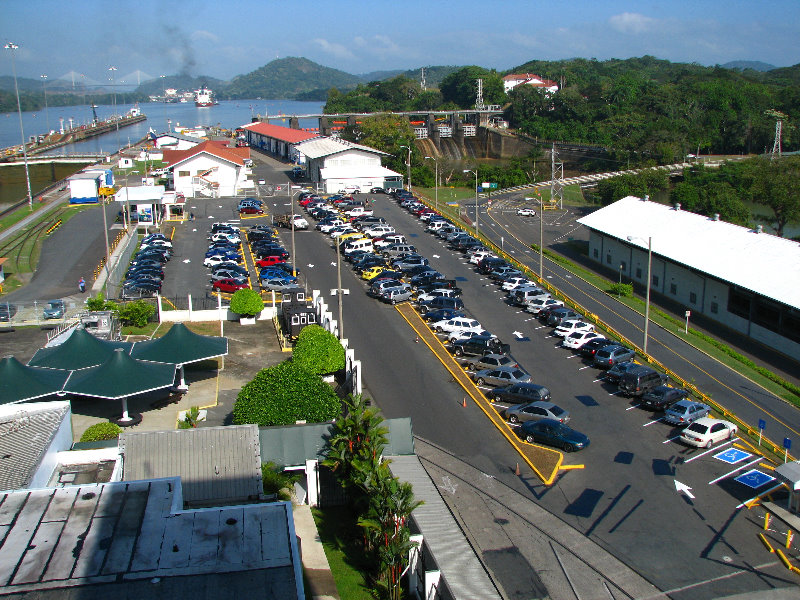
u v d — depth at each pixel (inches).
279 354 2082.9
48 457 1117.7
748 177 4879.4
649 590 1121.4
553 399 1818.4
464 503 1349.7
